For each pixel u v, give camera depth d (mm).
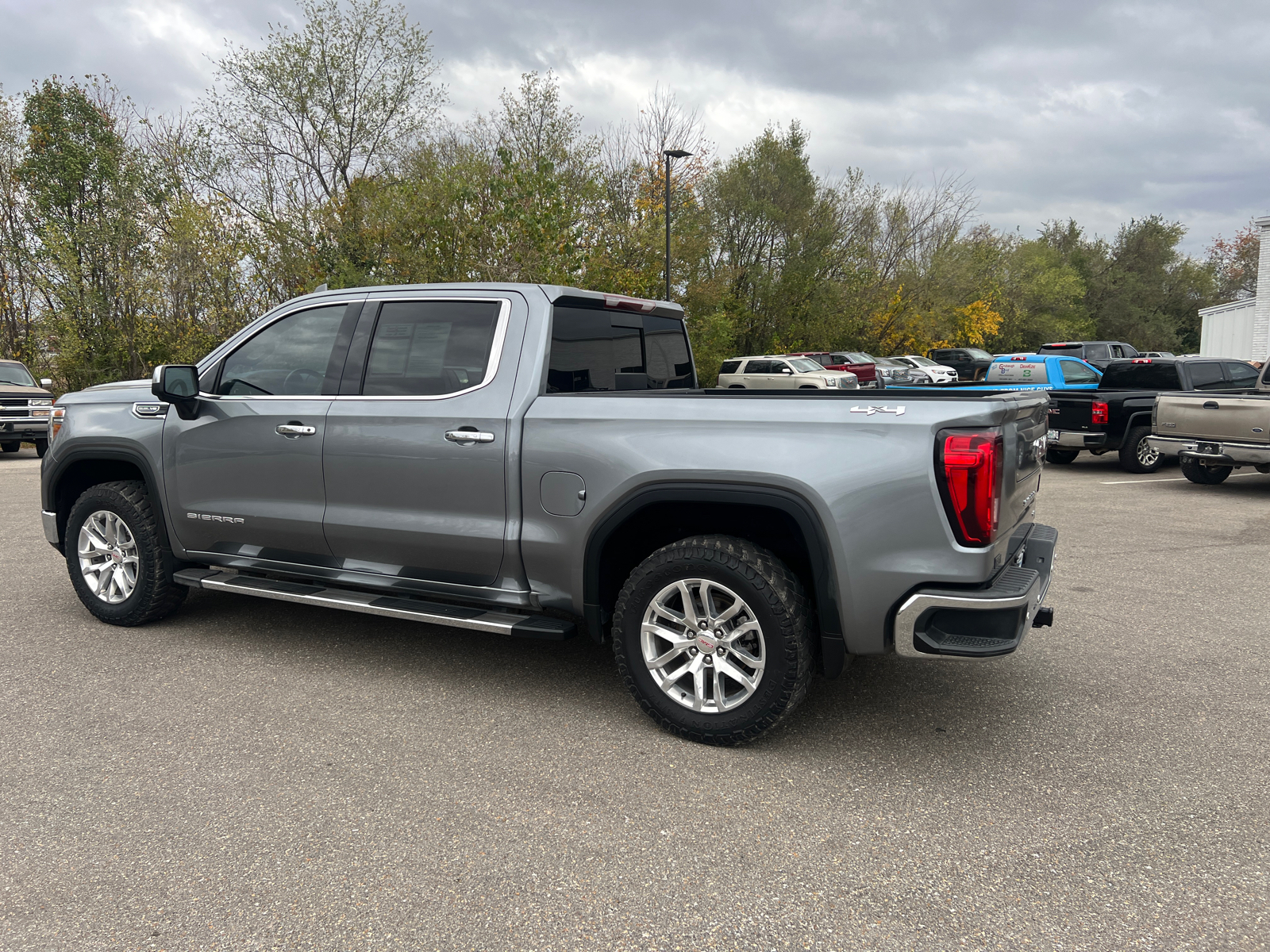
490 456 3531
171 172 23078
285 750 3168
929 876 2379
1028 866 2426
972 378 36625
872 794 2865
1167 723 3459
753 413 3076
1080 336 58000
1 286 23641
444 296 3795
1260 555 6602
